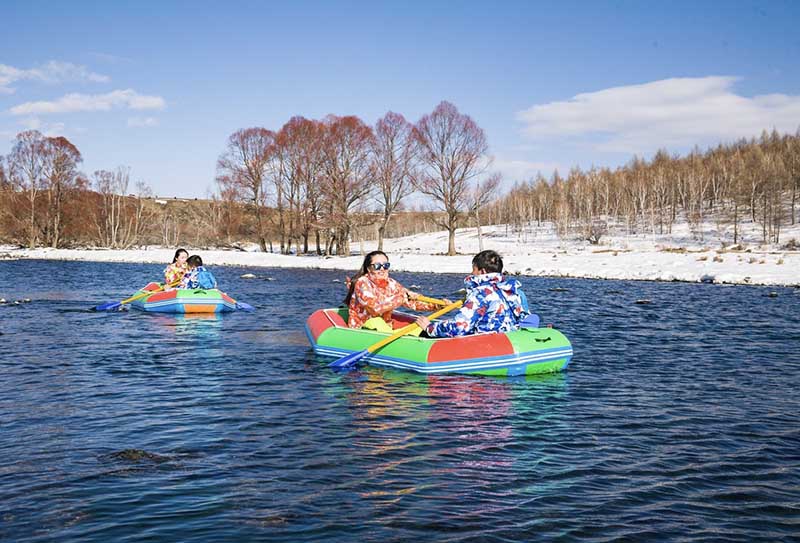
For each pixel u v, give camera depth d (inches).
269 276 1203.2
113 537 131.0
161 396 255.1
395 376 296.8
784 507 148.6
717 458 182.2
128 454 181.0
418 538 130.7
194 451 185.8
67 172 2696.9
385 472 169.2
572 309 600.4
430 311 613.0
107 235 2800.2
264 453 184.2
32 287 876.6
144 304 573.9
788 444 195.6
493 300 311.6
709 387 275.3
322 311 398.6
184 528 135.1
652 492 156.8
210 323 492.1
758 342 403.2
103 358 340.2
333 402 246.2
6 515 141.3
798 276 921.5
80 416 224.4
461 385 277.3
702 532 135.1
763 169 2765.7
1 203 2657.5
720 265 1130.0
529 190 4020.7
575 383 282.7
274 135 2208.4
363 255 1914.4
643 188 2977.4
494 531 134.2
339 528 135.2
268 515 141.7
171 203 4042.8
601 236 2549.2
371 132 1939.0
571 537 132.0
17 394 257.8
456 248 2459.4
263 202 2251.5
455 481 163.0
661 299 695.7
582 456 183.6
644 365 326.6
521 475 167.5
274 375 298.4
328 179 1950.1
